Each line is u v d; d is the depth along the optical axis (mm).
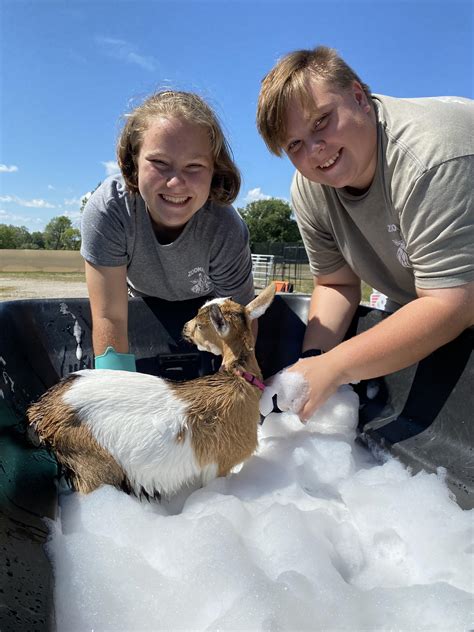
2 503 522
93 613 459
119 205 827
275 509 603
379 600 475
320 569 516
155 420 626
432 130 675
